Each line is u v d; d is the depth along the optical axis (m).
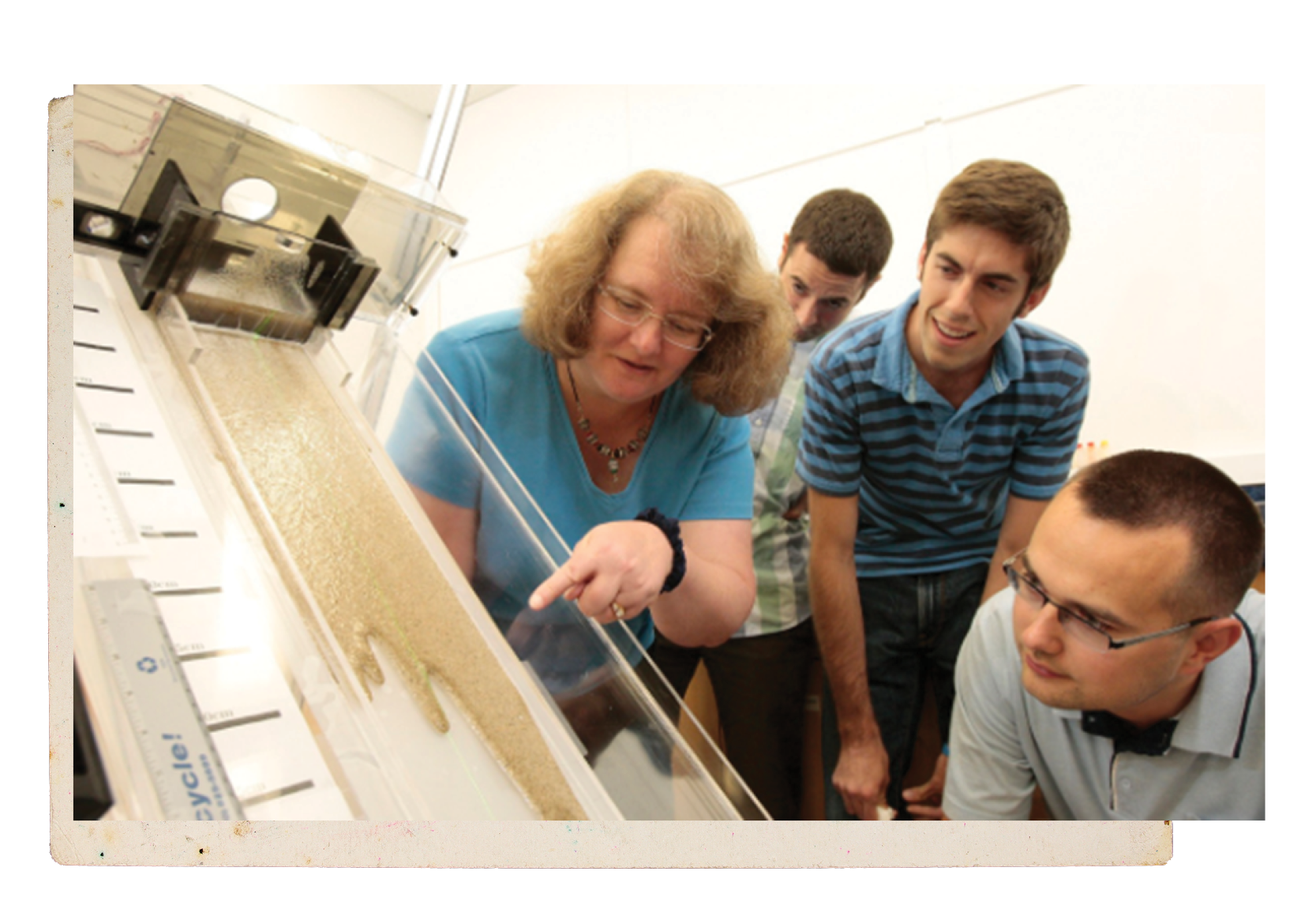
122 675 0.65
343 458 0.94
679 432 1.28
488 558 1.00
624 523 1.01
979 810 1.45
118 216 0.90
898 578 1.70
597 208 1.10
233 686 0.68
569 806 0.78
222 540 0.77
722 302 1.12
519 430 1.22
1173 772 1.26
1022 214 1.41
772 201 1.90
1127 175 1.56
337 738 0.69
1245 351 1.51
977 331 1.48
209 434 0.85
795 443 1.76
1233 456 1.51
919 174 1.74
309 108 1.95
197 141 0.88
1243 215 1.51
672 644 1.83
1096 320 1.58
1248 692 1.22
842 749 1.72
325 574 0.81
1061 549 1.28
